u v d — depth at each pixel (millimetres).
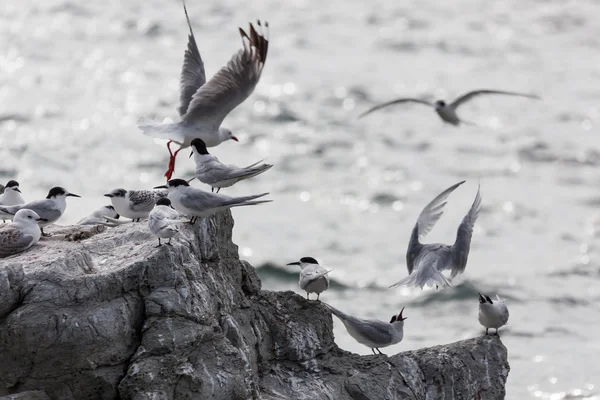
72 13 56344
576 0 69000
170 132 14180
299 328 13336
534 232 30359
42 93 41938
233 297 13141
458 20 62719
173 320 11695
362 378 13125
